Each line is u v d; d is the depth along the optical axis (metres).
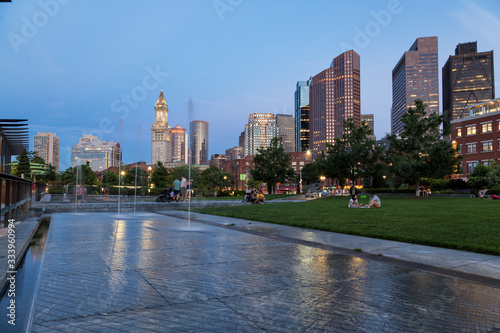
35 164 35.94
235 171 162.00
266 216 14.85
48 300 3.72
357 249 7.05
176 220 13.71
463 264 5.77
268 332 3.00
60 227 10.88
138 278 4.72
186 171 87.19
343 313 3.49
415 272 5.22
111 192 43.78
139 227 11.08
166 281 4.59
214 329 3.04
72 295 3.91
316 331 3.04
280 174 55.97
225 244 7.75
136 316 3.31
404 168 39.72
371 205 20.08
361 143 46.19
